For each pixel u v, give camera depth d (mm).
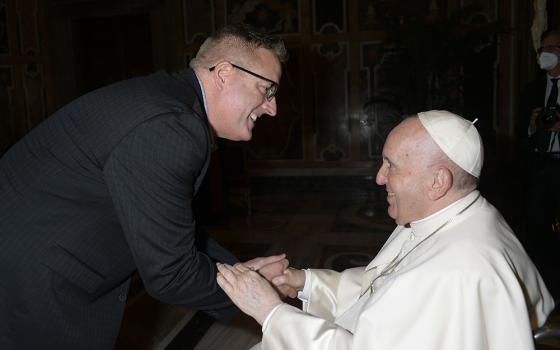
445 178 1313
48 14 8477
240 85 1453
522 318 1194
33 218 1339
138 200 1245
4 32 8430
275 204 7168
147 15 8484
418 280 1250
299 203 7191
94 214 1355
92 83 8914
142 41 8625
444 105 6211
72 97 8648
